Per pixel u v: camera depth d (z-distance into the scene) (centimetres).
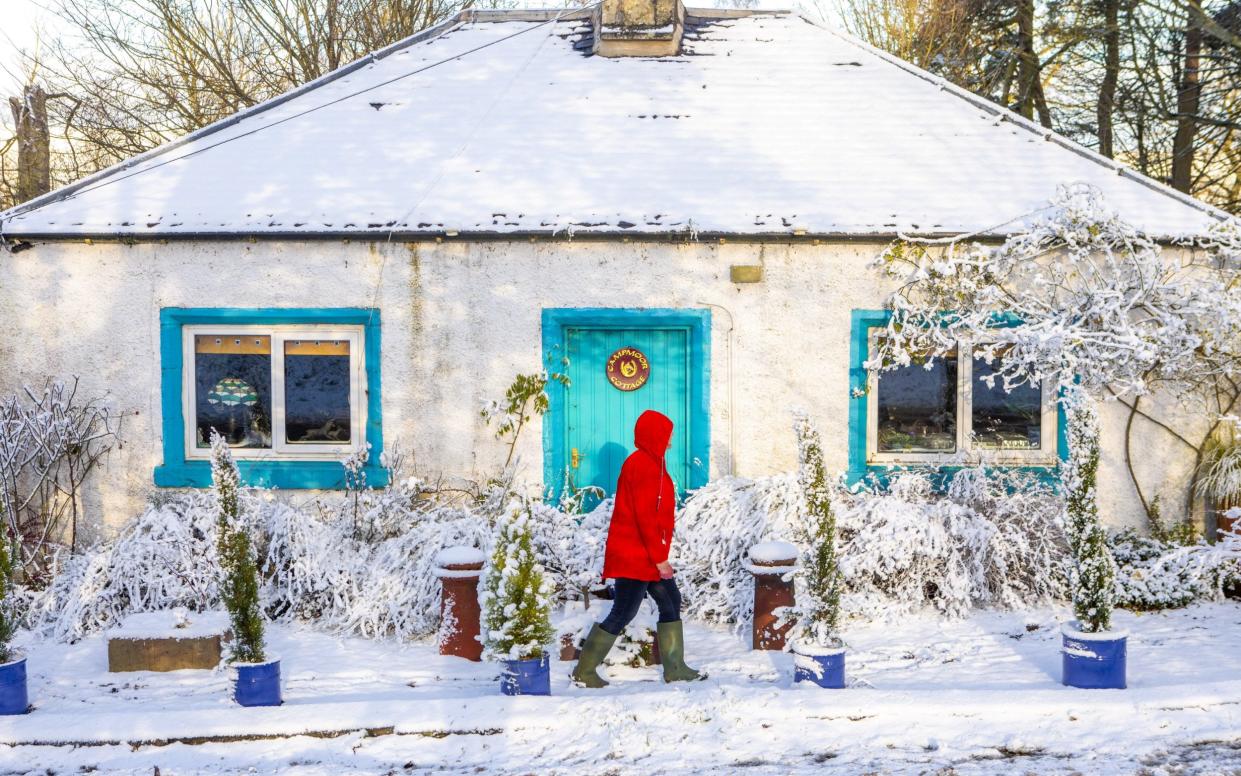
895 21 1997
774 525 762
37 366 905
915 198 910
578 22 1196
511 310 898
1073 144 981
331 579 752
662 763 502
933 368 898
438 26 1202
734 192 920
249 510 791
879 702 548
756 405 896
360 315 898
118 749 525
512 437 901
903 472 863
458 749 522
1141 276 808
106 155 1975
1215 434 878
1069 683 580
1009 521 780
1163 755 498
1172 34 1580
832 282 890
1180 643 680
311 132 1014
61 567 803
